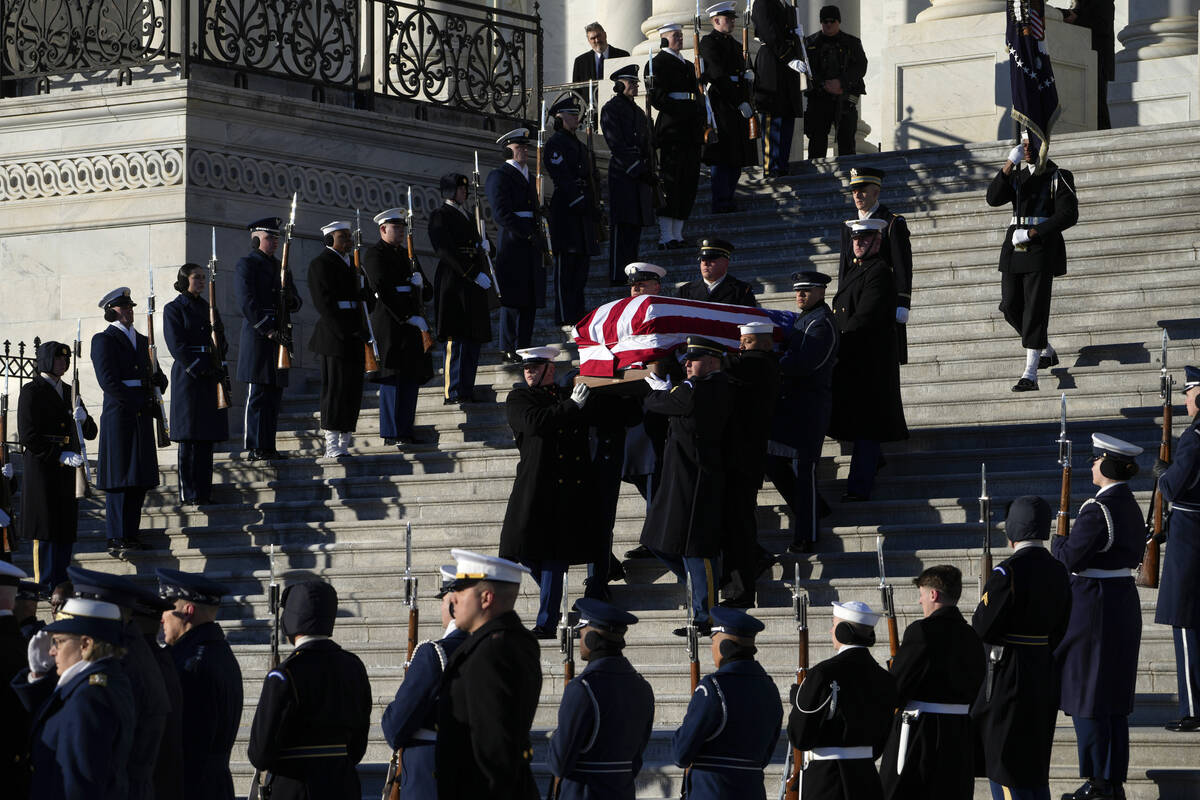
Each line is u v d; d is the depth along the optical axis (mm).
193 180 60969
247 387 61656
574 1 104000
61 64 64688
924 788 29734
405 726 26938
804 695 28250
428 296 59781
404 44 68875
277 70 70250
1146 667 38562
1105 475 34344
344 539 50781
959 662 29844
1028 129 54156
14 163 63469
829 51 71250
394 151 66938
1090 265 56406
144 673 26188
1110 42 74125
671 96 63062
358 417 55719
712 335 43375
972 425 48531
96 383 62000
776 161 68000
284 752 27531
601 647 28734
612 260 62281
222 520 53312
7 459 53188
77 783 24328
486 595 26016
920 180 64188
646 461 43375
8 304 63406
